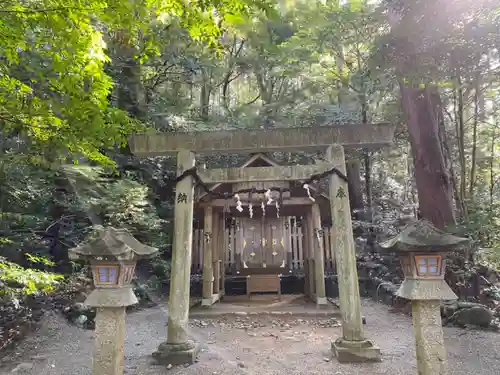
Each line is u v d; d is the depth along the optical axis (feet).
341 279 16.35
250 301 30.42
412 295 10.29
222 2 9.87
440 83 20.10
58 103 11.60
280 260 31.01
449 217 27.17
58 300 23.50
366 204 48.16
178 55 40.91
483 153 42.91
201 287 36.35
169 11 10.56
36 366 15.70
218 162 45.70
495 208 29.60
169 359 15.65
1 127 13.32
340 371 14.35
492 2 15.44
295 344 18.52
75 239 29.68
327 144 17.63
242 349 17.75
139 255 11.55
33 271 12.42
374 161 50.98
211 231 29.43
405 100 29.43
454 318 21.18
